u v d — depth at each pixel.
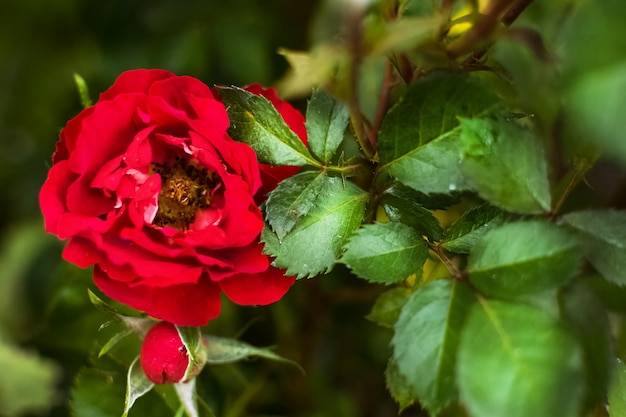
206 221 0.43
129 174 0.41
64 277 0.50
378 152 0.40
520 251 0.37
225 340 0.44
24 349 0.52
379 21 0.38
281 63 0.55
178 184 0.43
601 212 0.39
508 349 0.36
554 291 0.37
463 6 0.44
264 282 0.41
